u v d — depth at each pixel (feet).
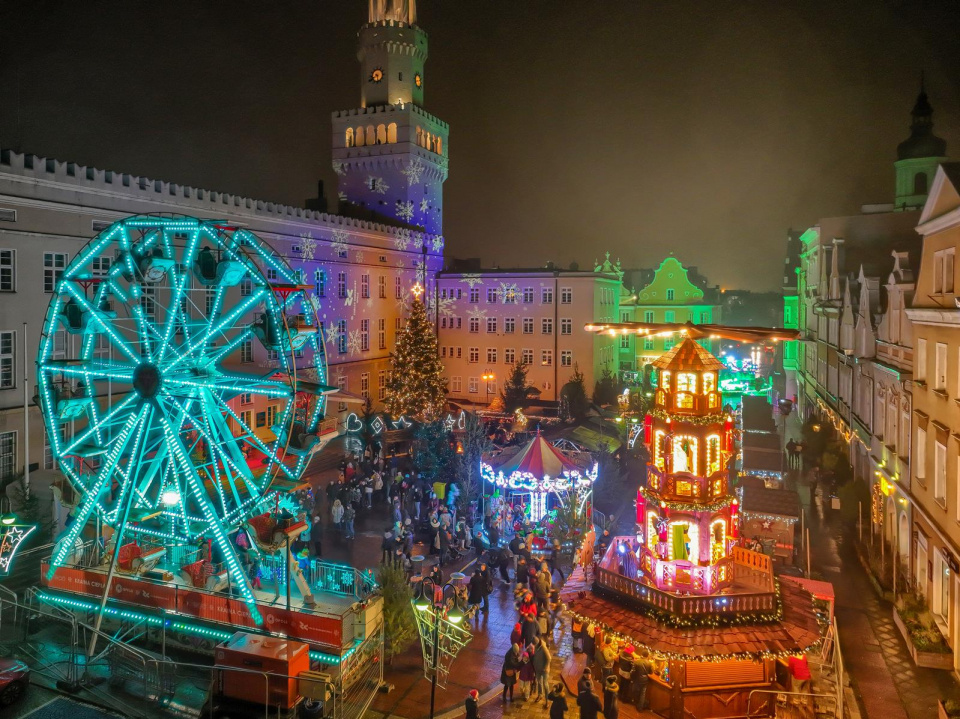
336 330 178.29
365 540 97.04
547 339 211.82
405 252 210.18
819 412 157.48
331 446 156.15
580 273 207.00
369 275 192.54
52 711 55.67
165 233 74.13
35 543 86.02
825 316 149.07
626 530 104.22
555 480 93.86
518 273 213.87
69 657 61.77
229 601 61.67
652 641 57.82
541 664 59.21
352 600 65.87
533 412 178.60
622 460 129.39
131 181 120.67
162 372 69.21
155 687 59.06
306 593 64.44
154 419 74.84
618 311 234.17
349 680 59.26
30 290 103.86
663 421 64.95
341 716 55.16
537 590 72.79
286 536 60.59
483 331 219.20
